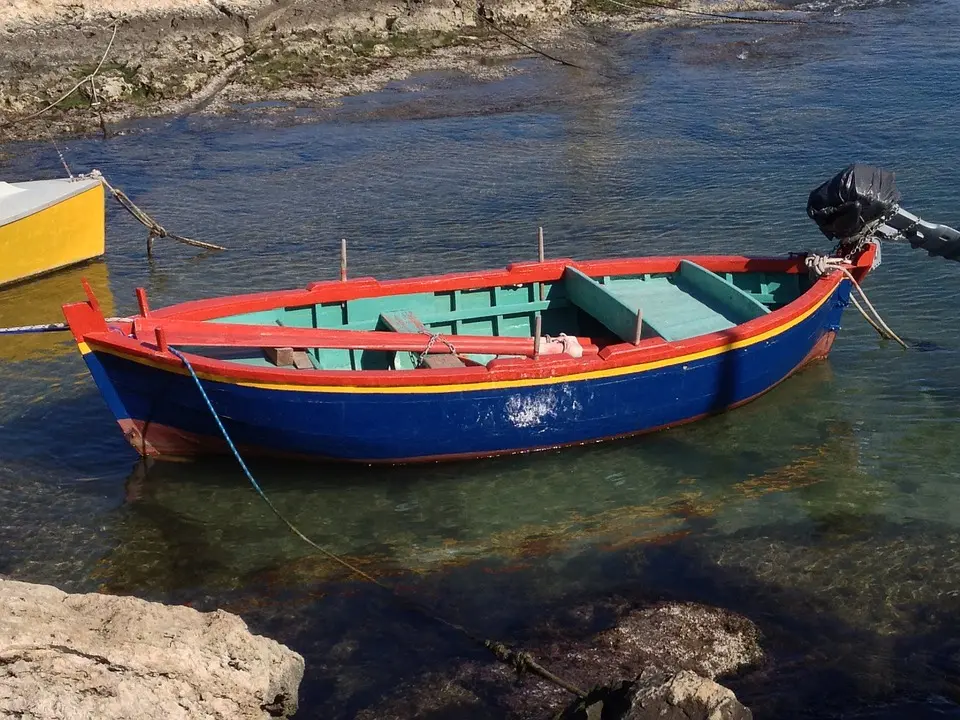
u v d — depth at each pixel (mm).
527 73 27609
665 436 11680
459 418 10648
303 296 11797
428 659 8250
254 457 10859
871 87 25062
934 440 11516
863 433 11695
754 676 7973
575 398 10930
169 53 26984
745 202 18578
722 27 31281
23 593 7262
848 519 10086
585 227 17797
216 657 7102
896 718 7586
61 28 26328
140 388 10352
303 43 28203
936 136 21469
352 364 11844
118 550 9750
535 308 12867
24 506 10367
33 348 13828
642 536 9922
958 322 14117
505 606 8914
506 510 10422
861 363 13227
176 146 22672
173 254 17328
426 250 17094
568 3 32250
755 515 10203
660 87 26141
